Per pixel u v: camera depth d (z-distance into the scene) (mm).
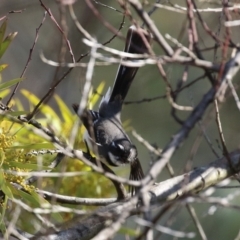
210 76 7312
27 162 8516
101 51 13727
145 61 6395
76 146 10227
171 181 9031
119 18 15633
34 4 17344
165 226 7285
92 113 11156
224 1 7598
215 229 13625
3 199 8430
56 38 17609
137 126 16016
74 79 16047
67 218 9820
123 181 5980
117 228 5887
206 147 15641
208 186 9164
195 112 6559
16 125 9203
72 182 10172
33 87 17328
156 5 7188
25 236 8469
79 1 16000
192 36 7066
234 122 15602
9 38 8680
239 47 7180
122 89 11570
